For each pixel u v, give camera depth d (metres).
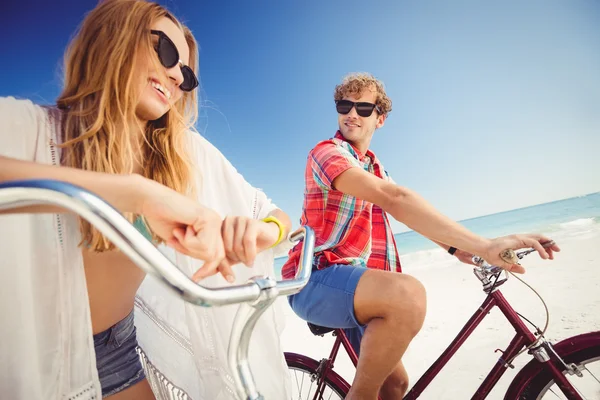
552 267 8.29
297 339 6.38
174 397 1.33
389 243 2.21
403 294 1.50
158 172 1.29
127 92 1.06
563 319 4.54
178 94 1.30
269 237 0.79
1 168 0.52
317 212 2.02
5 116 0.88
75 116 1.04
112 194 0.58
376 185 1.65
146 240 0.40
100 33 1.07
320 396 2.22
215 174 1.45
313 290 1.82
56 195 0.37
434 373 1.94
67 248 0.93
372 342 1.52
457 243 1.40
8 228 0.84
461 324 5.48
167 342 1.40
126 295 1.28
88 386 0.94
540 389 1.78
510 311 1.86
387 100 2.45
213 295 0.45
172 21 1.27
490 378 1.87
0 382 0.83
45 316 0.88
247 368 0.55
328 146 2.00
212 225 0.63
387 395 2.01
